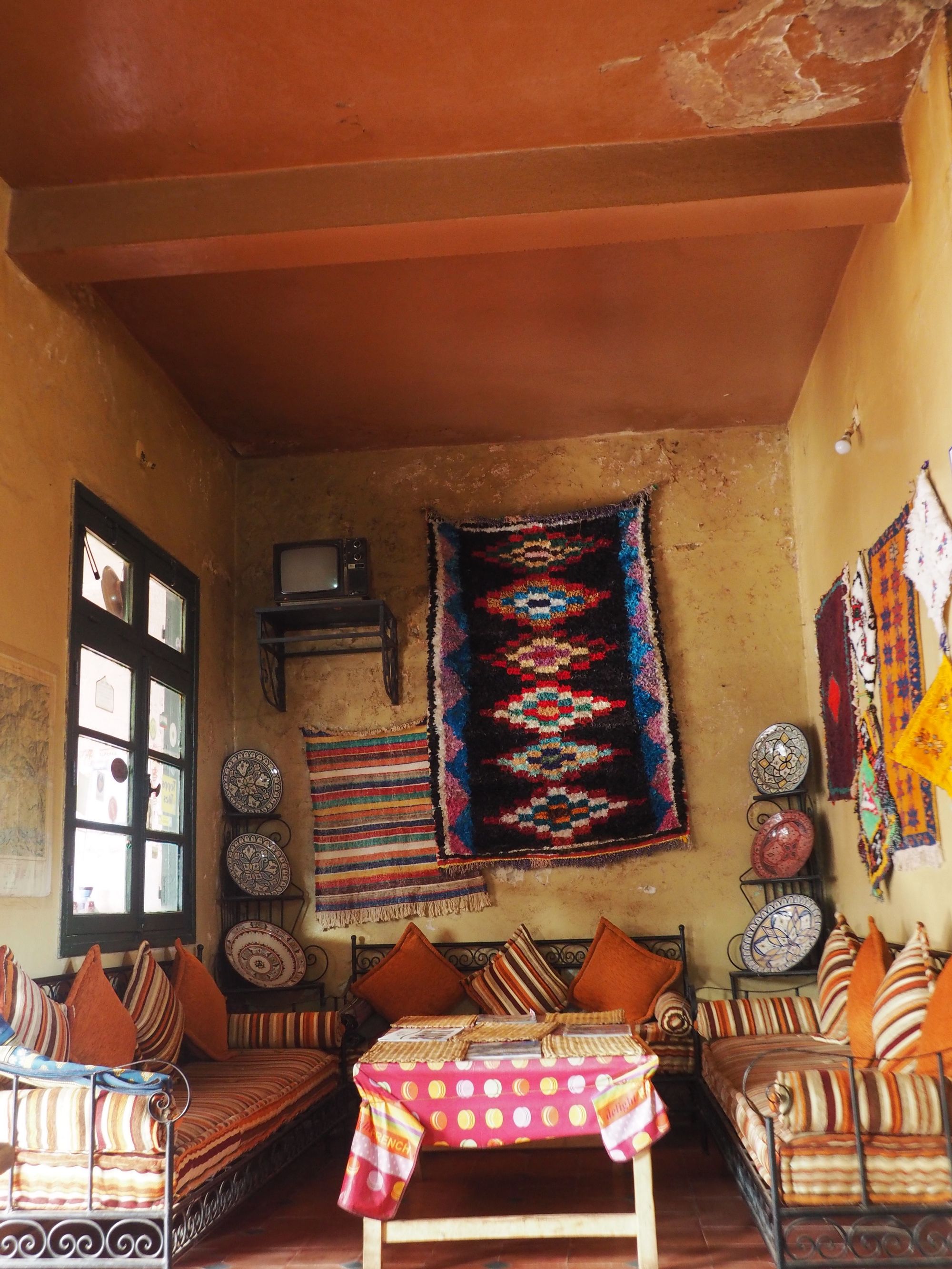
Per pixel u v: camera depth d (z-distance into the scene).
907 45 3.79
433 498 6.77
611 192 4.18
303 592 6.18
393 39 3.64
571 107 4.01
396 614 6.60
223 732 6.37
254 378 5.86
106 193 4.30
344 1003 6.12
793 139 4.18
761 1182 3.29
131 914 4.84
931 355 3.87
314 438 6.64
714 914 6.07
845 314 5.10
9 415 4.11
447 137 4.14
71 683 4.40
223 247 4.29
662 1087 5.51
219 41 3.63
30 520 4.20
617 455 6.72
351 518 6.77
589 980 5.77
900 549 4.23
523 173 4.21
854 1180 3.07
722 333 5.59
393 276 4.97
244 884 6.13
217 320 5.27
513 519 6.61
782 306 5.36
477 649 6.45
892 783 4.47
